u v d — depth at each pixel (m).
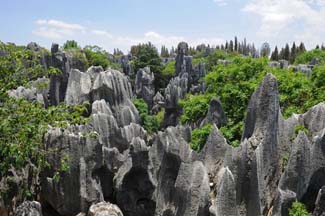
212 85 37.03
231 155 18.20
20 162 15.43
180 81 67.75
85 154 21.97
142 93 68.88
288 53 127.25
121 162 24.16
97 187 22.17
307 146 17.03
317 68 35.62
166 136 24.52
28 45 54.38
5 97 16.50
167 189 19.97
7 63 17.58
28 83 18.97
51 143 21.36
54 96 42.31
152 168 23.31
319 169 17.06
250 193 17.41
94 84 36.16
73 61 55.19
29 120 16.48
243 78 35.03
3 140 15.43
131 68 85.06
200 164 17.80
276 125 18.89
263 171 18.22
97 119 26.98
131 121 36.44
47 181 21.38
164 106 60.09
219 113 29.62
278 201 16.44
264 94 18.97
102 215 19.08
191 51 135.38
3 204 19.94
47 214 22.02
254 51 150.75
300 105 30.56
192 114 35.78
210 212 16.58
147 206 23.08
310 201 16.98
